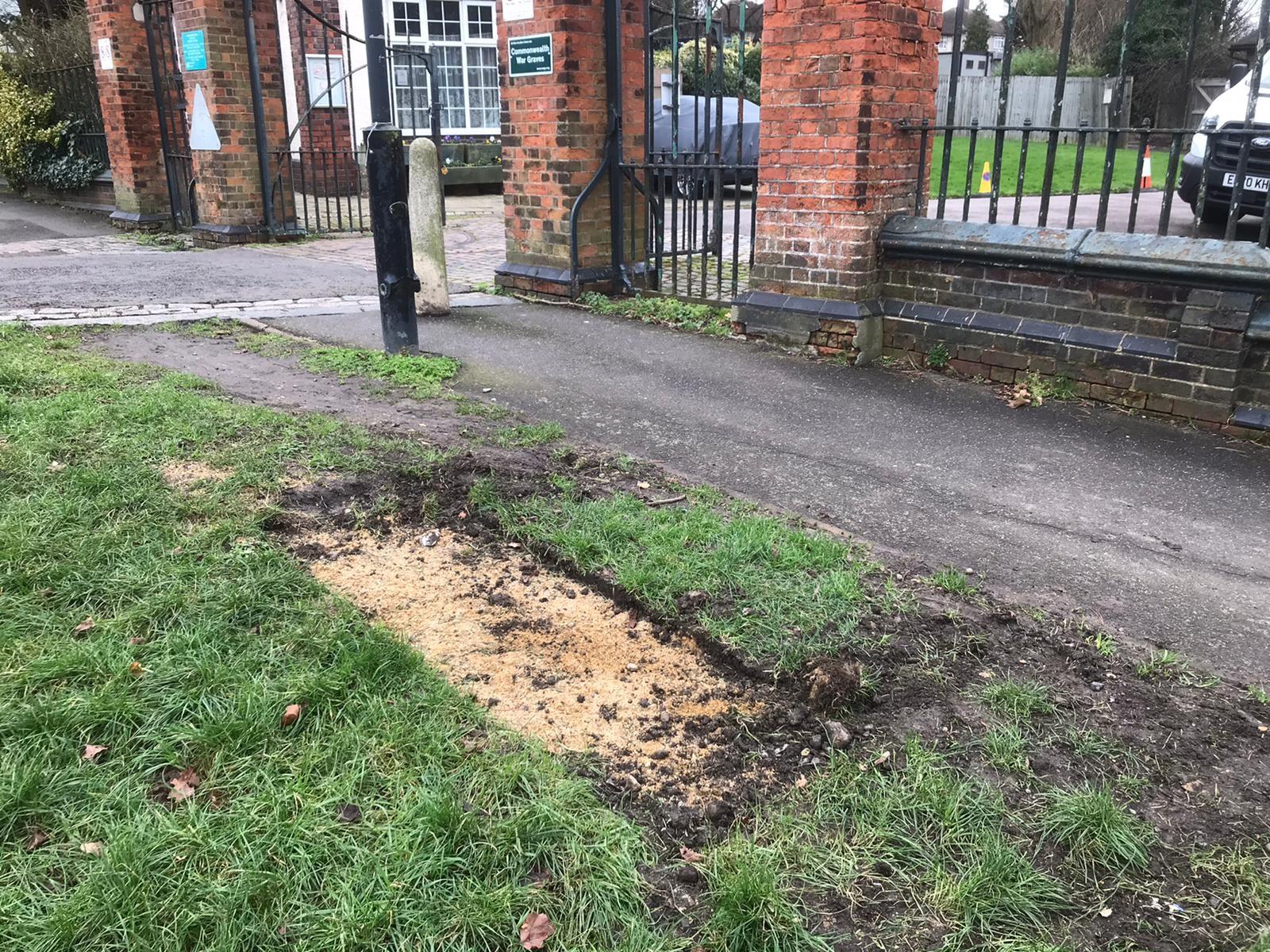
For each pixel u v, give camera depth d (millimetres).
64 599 2914
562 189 7895
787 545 3438
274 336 6738
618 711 2623
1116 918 1949
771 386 5781
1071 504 4086
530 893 1924
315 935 1817
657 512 3727
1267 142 6473
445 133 19344
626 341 6855
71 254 11234
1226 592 3330
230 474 3924
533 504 3793
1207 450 4766
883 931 1913
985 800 2250
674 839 2150
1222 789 2316
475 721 2471
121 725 2350
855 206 5953
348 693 2498
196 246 12195
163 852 1974
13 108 15641
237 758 2266
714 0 7746
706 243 7578
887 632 2939
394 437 4520
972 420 5176
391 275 6082
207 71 11547
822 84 5902
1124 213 12523
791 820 2197
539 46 7641
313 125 18281
